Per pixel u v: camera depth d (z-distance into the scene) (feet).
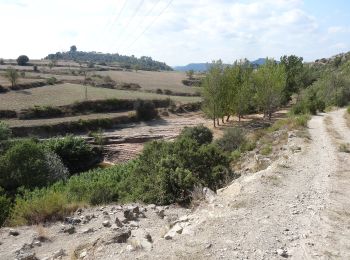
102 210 46.11
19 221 42.34
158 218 41.09
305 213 34.50
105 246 27.99
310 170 53.72
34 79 353.92
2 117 236.43
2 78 339.57
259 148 89.25
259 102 215.31
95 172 121.19
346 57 484.33
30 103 265.54
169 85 442.91
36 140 186.91
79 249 29.50
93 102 286.87
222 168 57.93
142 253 25.89
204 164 58.65
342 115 155.74
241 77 232.73
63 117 257.34
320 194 41.27
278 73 210.38
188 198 48.91
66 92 317.42
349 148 74.18
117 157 197.26
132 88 397.80
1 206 50.83
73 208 46.47
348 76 239.71
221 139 115.96
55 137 211.20
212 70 216.13
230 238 27.94
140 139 220.84
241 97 218.59
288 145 78.69
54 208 43.91
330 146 76.64
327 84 234.38
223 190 44.21
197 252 25.39
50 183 109.81
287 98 274.77
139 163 69.72
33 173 107.65
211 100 215.51
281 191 41.75
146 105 287.28
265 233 29.07
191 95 394.73
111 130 249.55
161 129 250.98
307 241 27.89
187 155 58.95
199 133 146.41
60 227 39.27
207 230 29.66
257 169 60.75
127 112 290.56
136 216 41.39
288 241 27.81
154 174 57.11
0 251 32.71
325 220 32.73
